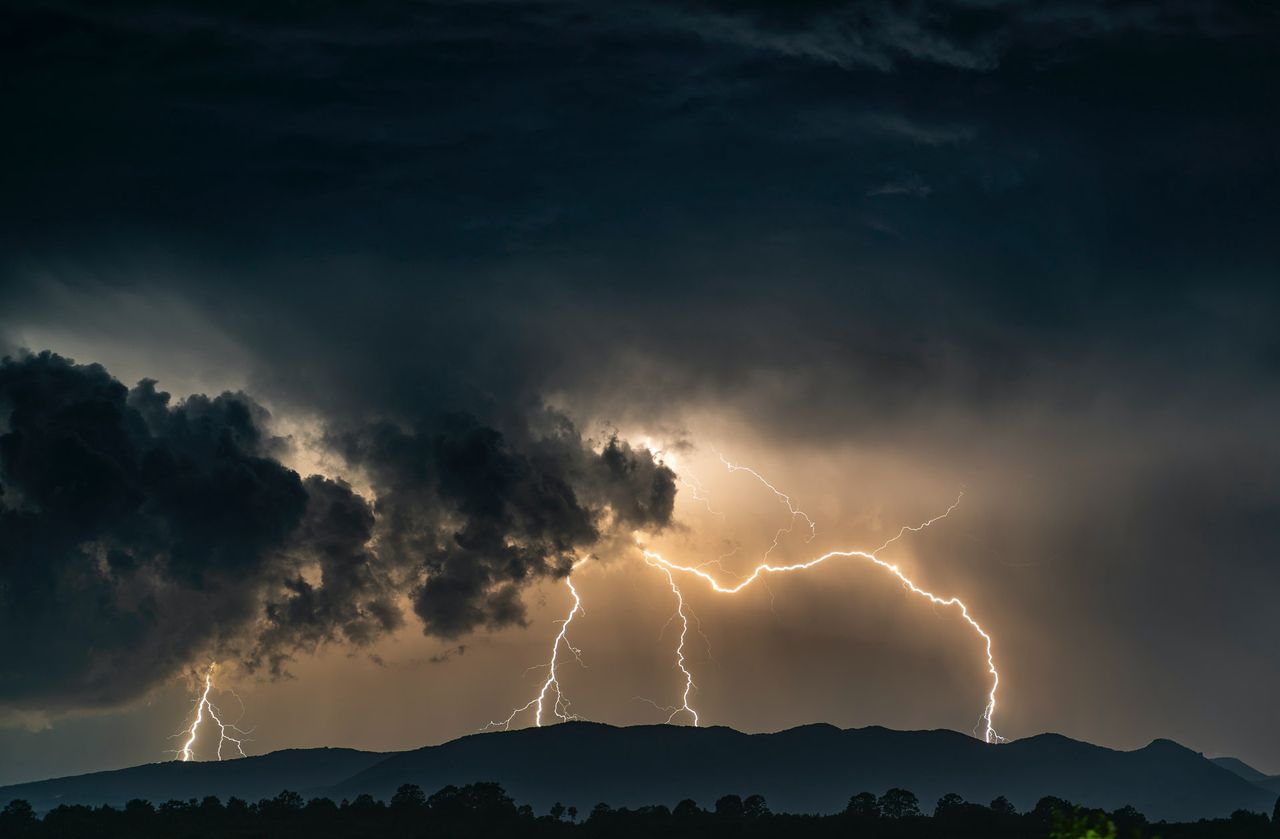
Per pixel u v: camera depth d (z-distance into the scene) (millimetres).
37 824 179375
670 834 176125
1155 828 174250
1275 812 178250
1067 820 53312
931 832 175500
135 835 172125
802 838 173125
